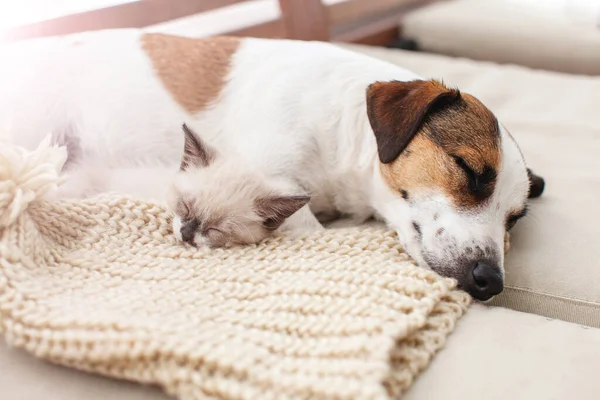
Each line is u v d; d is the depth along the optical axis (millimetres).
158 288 483
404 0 1233
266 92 633
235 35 876
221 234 539
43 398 426
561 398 422
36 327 444
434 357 450
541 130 778
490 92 869
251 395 402
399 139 552
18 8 769
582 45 1092
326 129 617
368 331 438
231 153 617
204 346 422
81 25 760
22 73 661
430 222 545
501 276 519
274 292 480
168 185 587
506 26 1144
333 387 401
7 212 493
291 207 547
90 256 511
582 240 580
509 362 445
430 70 929
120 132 656
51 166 520
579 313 536
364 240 549
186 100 657
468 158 542
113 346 423
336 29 1104
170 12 813
